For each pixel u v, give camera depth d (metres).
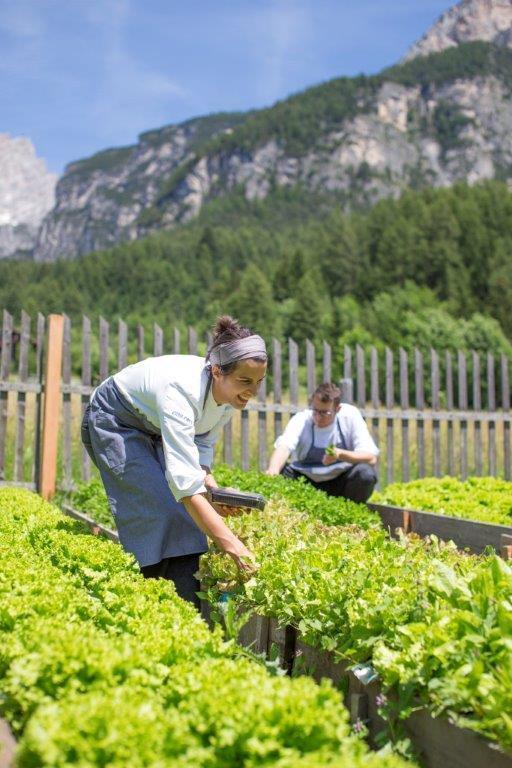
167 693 2.16
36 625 2.46
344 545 4.02
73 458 10.05
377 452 7.14
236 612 3.88
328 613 3.18
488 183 112.56
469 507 7.33
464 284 82.50
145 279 111.81
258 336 3.86
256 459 10.61
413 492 7.86
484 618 2.60
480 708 2.31
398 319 63.00
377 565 3.44
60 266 118.81
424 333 59.31
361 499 7.20
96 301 110.50
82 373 9.33
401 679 2.54
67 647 2.19
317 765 1.67
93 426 4.19
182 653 2.44
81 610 2.84
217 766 1.78
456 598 2.77
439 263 87.50
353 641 2.96
